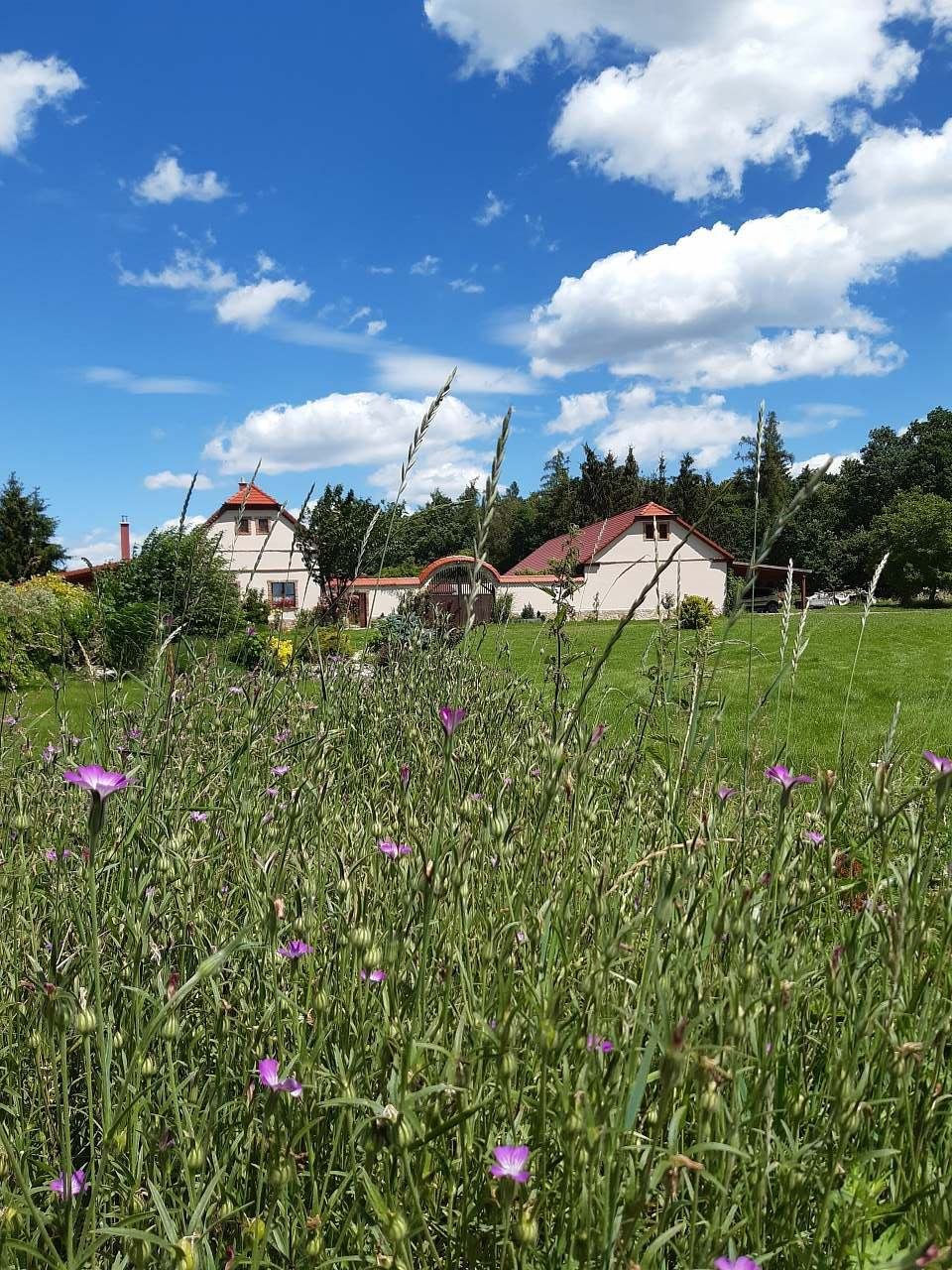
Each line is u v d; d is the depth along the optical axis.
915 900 1.64
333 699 3.69
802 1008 1.77
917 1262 1.01
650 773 2.92
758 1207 1.26
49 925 2.18
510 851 1.98
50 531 39.91
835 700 9.80
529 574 36.31
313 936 1.76
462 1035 1.50
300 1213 1.38
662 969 1.51
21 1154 1.45
